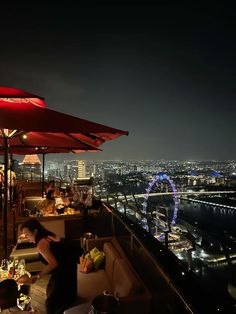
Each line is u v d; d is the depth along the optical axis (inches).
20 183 470.0
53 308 116.0
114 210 221.3
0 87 142.2
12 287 90.5
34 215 250.1
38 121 106.0
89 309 108.0
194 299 106.7
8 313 94.1
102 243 184.4
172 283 81.7
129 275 126.2
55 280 118.0
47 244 120.5
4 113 109.2
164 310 110.0
